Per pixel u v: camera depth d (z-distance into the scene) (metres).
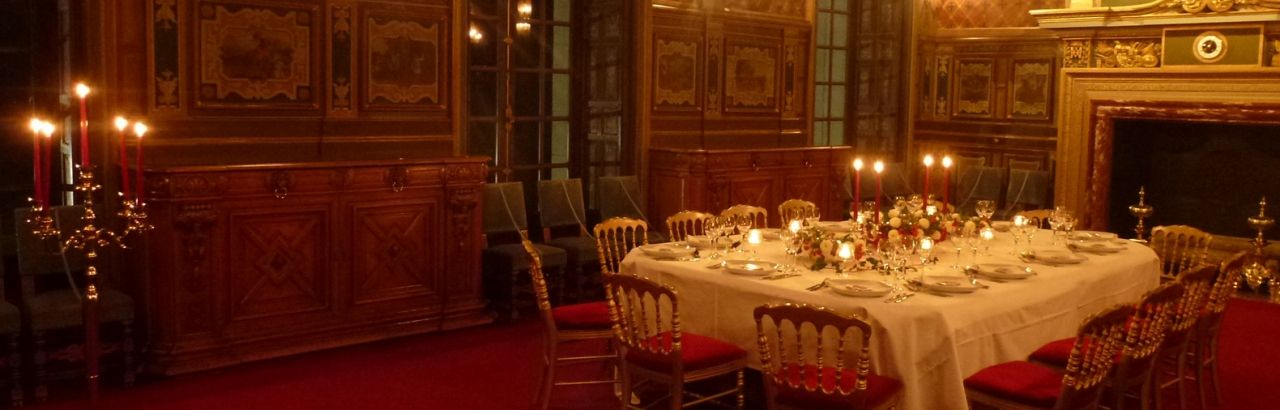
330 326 6.20
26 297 5.35
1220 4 8.24
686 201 8.14
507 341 6.52
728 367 4.54
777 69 9.52
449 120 7.20
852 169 10.02
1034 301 4.64
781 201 8.87
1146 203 9.52
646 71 8.30
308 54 6.42
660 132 8.53
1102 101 9.20
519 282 7.42
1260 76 8.15
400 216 6.46
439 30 7.08
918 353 4.16
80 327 5.64
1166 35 8.70
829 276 4.83
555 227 8.25
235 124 6.13
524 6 8.06
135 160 5.74
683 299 5.00
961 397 4.13
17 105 5.79
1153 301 4.21
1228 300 5.30
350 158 6.67
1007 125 10.15
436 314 6.69
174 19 5.84
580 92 8.57
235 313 5.83
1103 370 3.97
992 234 6.04
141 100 5.79
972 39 10.30
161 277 5.55
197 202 5.55
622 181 8.05
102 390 5.38
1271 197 8.67
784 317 3.87
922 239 5.21
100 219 5.72
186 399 5.26
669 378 4.38
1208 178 9.07
